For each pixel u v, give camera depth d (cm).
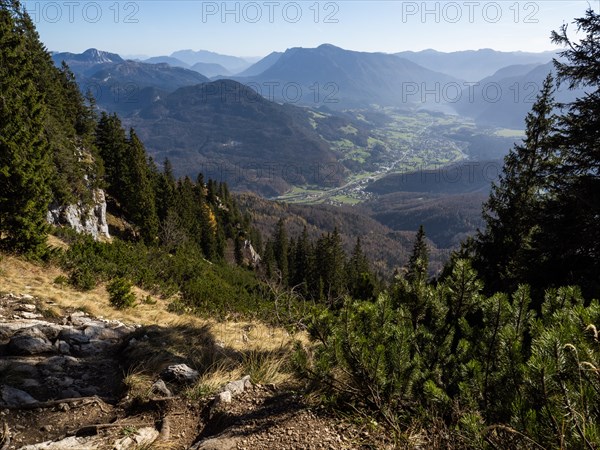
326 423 351
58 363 662
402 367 331
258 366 545
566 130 973
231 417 399
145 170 6122
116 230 5825
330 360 361
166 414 452
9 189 1483
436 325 399
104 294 1470
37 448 368
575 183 948
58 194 3778
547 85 1364
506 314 325
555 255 964
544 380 214
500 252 1396
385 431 318
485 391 270
